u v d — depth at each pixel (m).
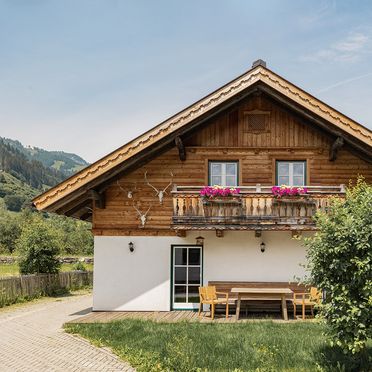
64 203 16.53
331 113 15.81
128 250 16.98
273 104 17.14
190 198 16.09
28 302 20.75
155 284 16.86
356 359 9.38
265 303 15.91
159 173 17.09
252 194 16.06
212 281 16.67
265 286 16.39
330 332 9.16
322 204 15.94
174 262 16.97
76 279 26.47
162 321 14.17
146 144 16.12
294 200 15.88
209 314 15.88
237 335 11.72
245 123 17.12
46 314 16.80
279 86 15.95
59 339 12.18
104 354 10.69
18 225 61.38
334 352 10.00
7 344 11.84
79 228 61.03
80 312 17.17
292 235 16.72
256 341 11.07
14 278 20.44
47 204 16.17
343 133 15.98
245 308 16.25
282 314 15.79
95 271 16.98
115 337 11.95
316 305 9.27
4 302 19.39
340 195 16.00
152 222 16.98
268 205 15.99
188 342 10.87
